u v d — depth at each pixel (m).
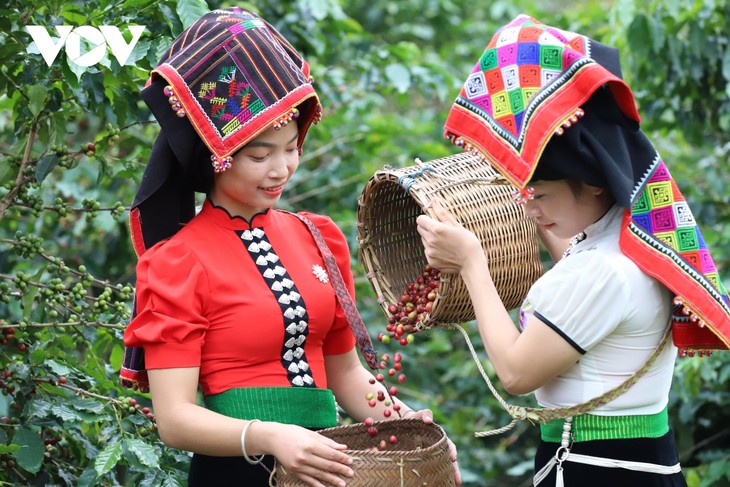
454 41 10.45
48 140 4.20
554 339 3.15
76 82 3.78
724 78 6.32
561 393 3.28
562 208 3.23
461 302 3.48
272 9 6.44
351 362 3.72
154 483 3.71
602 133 3.09
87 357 4.08
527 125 3.04
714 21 6.16
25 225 6.62
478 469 7.29
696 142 6.61
